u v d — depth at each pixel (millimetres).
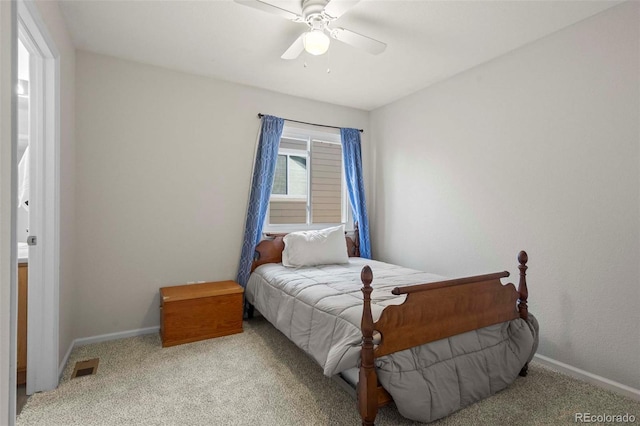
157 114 2875
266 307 2748
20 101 2607
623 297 1967
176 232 2971
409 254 3523
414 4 1985
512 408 1769
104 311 2674
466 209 2910
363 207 3918
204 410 1753
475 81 2836
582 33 2143
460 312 1805
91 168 2609
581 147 2150
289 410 1761
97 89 2631
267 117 3346
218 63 2811
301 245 3178
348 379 1725
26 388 1893
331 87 3332
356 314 1775
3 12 995
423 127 3361
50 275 1927
